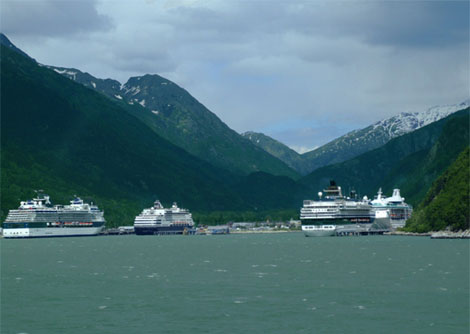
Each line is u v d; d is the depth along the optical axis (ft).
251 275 604.90
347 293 473.26
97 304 439.22
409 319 377.50
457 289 488.44
